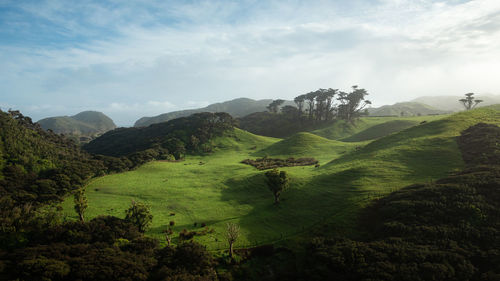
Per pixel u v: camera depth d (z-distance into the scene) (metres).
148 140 188.50
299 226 50.09
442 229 36.69
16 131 126.12
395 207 44.38
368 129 179.50
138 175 106.12
